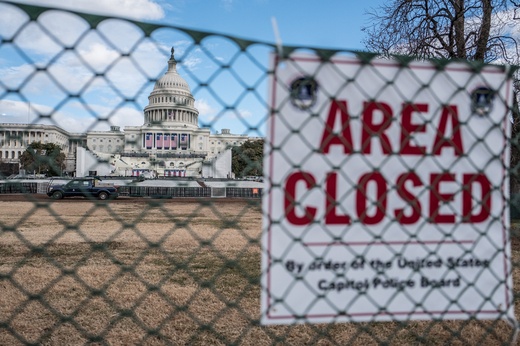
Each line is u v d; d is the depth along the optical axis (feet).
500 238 6.23
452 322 11.82
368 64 5.77
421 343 10.30
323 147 5.65
